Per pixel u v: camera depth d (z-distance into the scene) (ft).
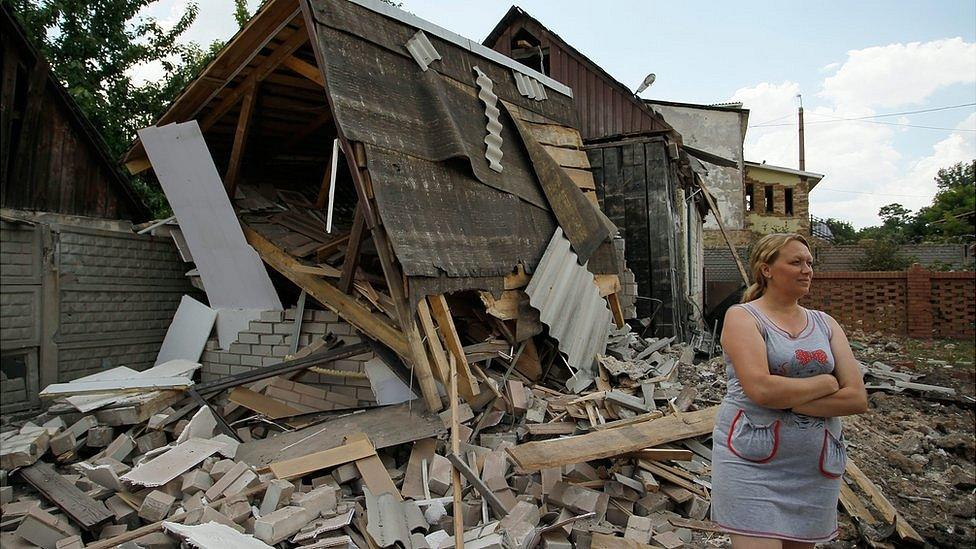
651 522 12.09
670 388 18.40
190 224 20.15
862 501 14.25
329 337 18.69
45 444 14.20
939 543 12.62
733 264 72.33
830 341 7.99
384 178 14.87
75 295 20.72
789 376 7.62
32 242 19.44
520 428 16.07
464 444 14.37
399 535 10.78
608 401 17.15
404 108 16.72
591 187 26.81
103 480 12.84
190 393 17.44
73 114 22.07
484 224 17.83
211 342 20.81
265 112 20.95
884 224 158.81
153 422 15.76
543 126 24.85
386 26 17.35
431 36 19.30
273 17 15.90
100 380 17.61
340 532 11.01
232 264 20.18
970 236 87.04
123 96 39.37
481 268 16.83
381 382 17.02
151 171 21.74
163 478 12.65
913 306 46.55
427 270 14.76
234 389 17.80
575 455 12.76
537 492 12.93
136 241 23.40
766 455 7.46
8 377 18.53
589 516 11.99
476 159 18.38
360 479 13.07
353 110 14.92
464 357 16.05
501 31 39.83
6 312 18.49
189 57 43.91
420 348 14.88
